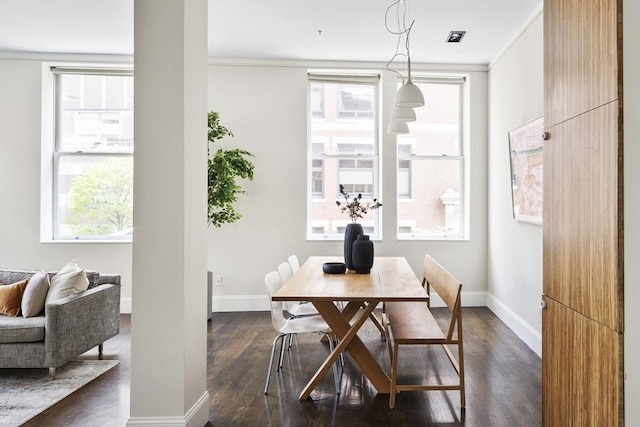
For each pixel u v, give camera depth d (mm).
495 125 5043
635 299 1695
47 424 2617
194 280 2502
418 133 5578
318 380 2893
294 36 4516
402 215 5582
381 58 5168
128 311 5215
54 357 3236
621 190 1688
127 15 4059
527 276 4059
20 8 3916
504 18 4020
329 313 2963
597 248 1836
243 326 4660
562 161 2139
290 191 5301
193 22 2482
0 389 3109
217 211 5180
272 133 5277
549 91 2283
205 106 2668
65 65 5180
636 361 1694
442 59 5172
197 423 2498
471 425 2561
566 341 2113
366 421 2615
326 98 5484
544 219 2350
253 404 2844
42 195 5125
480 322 4746
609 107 1736
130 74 5277
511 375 3299
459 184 5578
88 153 5312
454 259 5406
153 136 2352
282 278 3623
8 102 5059
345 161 5496
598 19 1804
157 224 2357
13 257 5105
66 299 3416
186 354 2389
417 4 3768
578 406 2002
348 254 3666
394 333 2891
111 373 3414
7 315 3512
